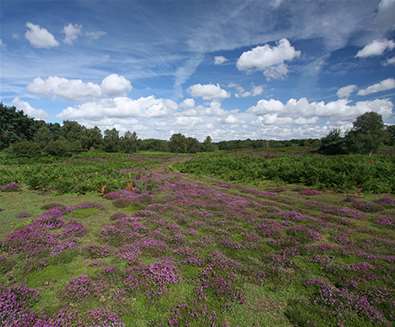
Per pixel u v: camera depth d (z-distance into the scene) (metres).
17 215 14.31
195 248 9.81
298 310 6.04
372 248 9.88
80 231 11.45
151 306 6.26
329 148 73.88
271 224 12.77
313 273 8.12
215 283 7.11
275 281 7.48
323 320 5.75
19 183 25.67
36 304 6.24
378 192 20.97
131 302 6.43
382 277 7.46
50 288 7.00
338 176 23.64
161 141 142.38
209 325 5.53
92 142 106.94
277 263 8.63
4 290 6.36
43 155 61.59
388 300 6.33
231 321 5.81
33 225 11.99
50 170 31.67
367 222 13.77
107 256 9.15
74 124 124.25
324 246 9.85
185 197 19.86
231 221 13.41
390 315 5.86
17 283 7.20
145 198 18.81
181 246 10.00
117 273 7.64
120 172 34.31
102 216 14.61
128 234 11.02
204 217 14.19
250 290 7.11
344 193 21.53
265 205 17.94
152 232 11.27
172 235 11.14
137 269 7.82
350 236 11.31
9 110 91.94
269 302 6.59
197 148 126.50
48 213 14.38
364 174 23.97
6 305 5.72
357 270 7.92
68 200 19.06
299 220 13.79
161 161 68.38
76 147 78.88
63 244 9.74
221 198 19.42
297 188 24.06
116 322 5.55
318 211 16.27
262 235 11.58
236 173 32.59
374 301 6.37
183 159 71.12
